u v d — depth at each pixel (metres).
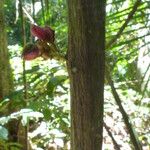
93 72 2.73
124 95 8.27
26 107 4.26
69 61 2.75
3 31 5.90
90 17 2.69
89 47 2.71
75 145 2.78
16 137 5.82
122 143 8.05
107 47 3.30
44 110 4.05
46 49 2.79
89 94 2.74
